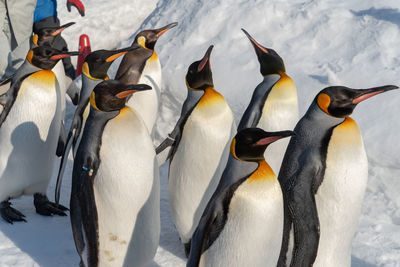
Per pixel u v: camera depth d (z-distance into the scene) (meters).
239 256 3.46
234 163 3.48
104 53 5.48
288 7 8.73
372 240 5.18
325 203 3.92
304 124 4.05
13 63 9.62
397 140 5.86
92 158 4.02
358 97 3.86
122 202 4.07
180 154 4.88
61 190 6.75
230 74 7.62
